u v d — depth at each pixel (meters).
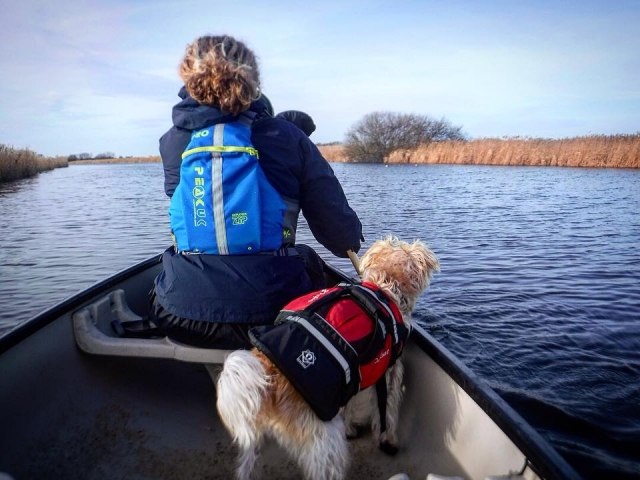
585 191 22.97
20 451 1.84
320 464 1.75
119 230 13.62
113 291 2.85
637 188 24.20
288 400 1.74
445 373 2.08
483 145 52.31
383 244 2.49
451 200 19.95
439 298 6.84
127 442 2.20
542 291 7.18
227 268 1.90
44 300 7.47
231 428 1.73
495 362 4.95
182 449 2.23
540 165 45.75
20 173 42.34
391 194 22.73
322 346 1.73
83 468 2.02
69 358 2.21
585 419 4.01
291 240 2.18
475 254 9.62
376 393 2.24
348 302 1.96
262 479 2.08
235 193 1.88
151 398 2.48
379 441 2.28
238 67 1.89
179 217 1.98
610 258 9.23
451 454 1.98
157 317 2.09
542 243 10.73
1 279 8.55
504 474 1.61
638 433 3.84
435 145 58.66
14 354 1.89
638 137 40.19
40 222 15.27
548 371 4.79
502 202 19.05
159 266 3.81
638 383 4.55
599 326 5.84
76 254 10.50
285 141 2.04
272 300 1.94
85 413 2.19
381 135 64.00
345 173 41.00
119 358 2.51
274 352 1.67
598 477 3.39
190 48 1.98
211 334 1.96
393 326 2.02
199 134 1.95
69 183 36.97
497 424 1.66
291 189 2.10
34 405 1.96
